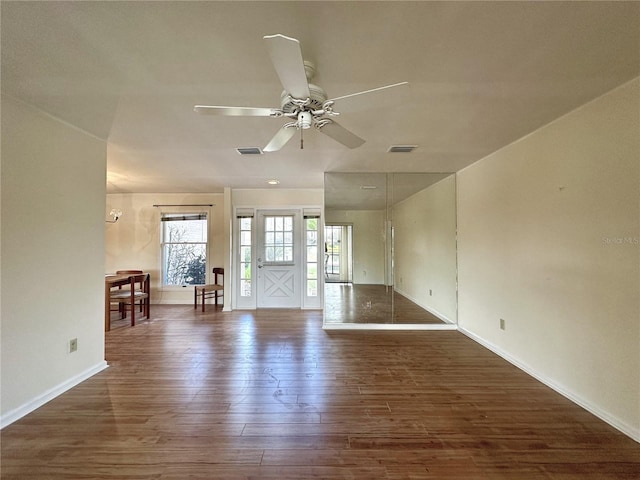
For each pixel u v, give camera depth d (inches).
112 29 62.6
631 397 83.9
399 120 108.7
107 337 174.2
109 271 265.0
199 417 94.0
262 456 77.3
